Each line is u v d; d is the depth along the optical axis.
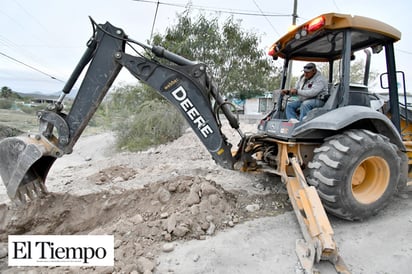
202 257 2.38
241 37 10.15
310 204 2.38
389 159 2.82
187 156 6.02
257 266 2.28
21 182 2.97
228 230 2.81
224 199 3.23
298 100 3.71
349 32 2.89
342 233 2.72
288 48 3.84
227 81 10.13
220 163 3.20
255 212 3.20
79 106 2.91
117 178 4.31
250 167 3.46
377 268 2.24
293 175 3.19
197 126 3.09
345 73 2.93
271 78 11.16
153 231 2.68
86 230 3.29
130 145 7.95
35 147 2.74
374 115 2.77
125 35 2.90
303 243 2.41
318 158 2.75
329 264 2.25
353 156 2.63
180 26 9.90
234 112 3.42
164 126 8.03
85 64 2.95
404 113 4.01
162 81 2.99
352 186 2.93
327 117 2.76
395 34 3.12
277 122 3.41
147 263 2.25
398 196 3.61
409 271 2.19
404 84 3.58
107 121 10.39
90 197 3.49
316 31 2.97
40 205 3.27
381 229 2.76
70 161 7.26
